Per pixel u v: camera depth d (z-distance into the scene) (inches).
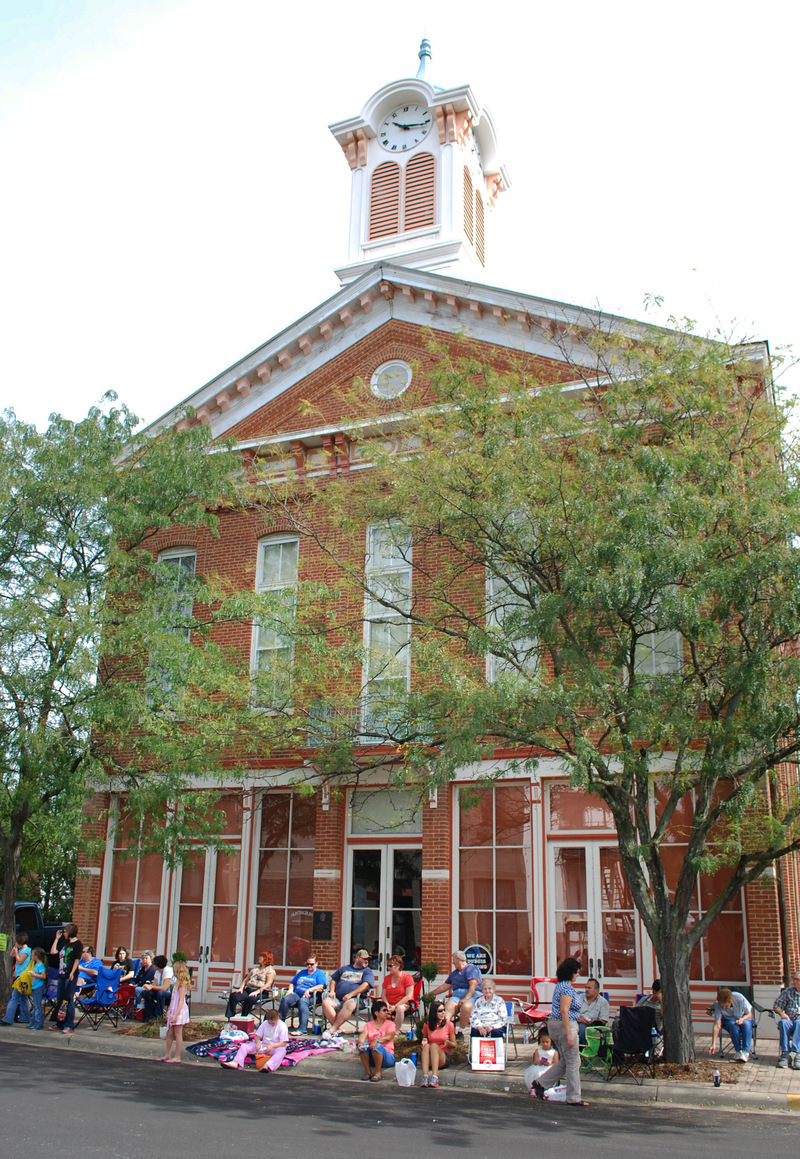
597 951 662.5
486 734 518.0
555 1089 473.7
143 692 677.3
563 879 682.8
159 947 791.1
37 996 648.4
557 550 529.3
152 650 678.5
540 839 688.4
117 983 658.2
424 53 1081.4
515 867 697.0
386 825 748.0
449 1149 350.3
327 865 744.3
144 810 727.1
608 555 477.1
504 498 525.0
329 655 657.0
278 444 749.9
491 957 686.5
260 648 813.2
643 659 563.5
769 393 588.1
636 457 504.7
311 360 869.8
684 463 491.8
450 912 699.4
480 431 568.4
